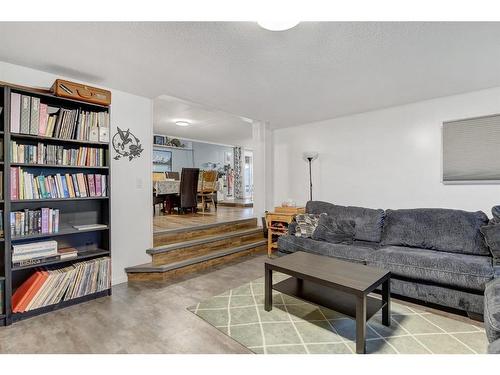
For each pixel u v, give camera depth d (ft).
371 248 9.87
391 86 9.74
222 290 9.32
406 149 11.87
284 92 10.37
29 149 7.58
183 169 18.16
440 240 9.21
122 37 6.44
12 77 7.85
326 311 7.73
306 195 15.53
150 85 9.66
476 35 6.36
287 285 7.98
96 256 9.09
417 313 7.54
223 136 23.56
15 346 6.00
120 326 6.87
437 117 11.03
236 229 15.37
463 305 7.20
